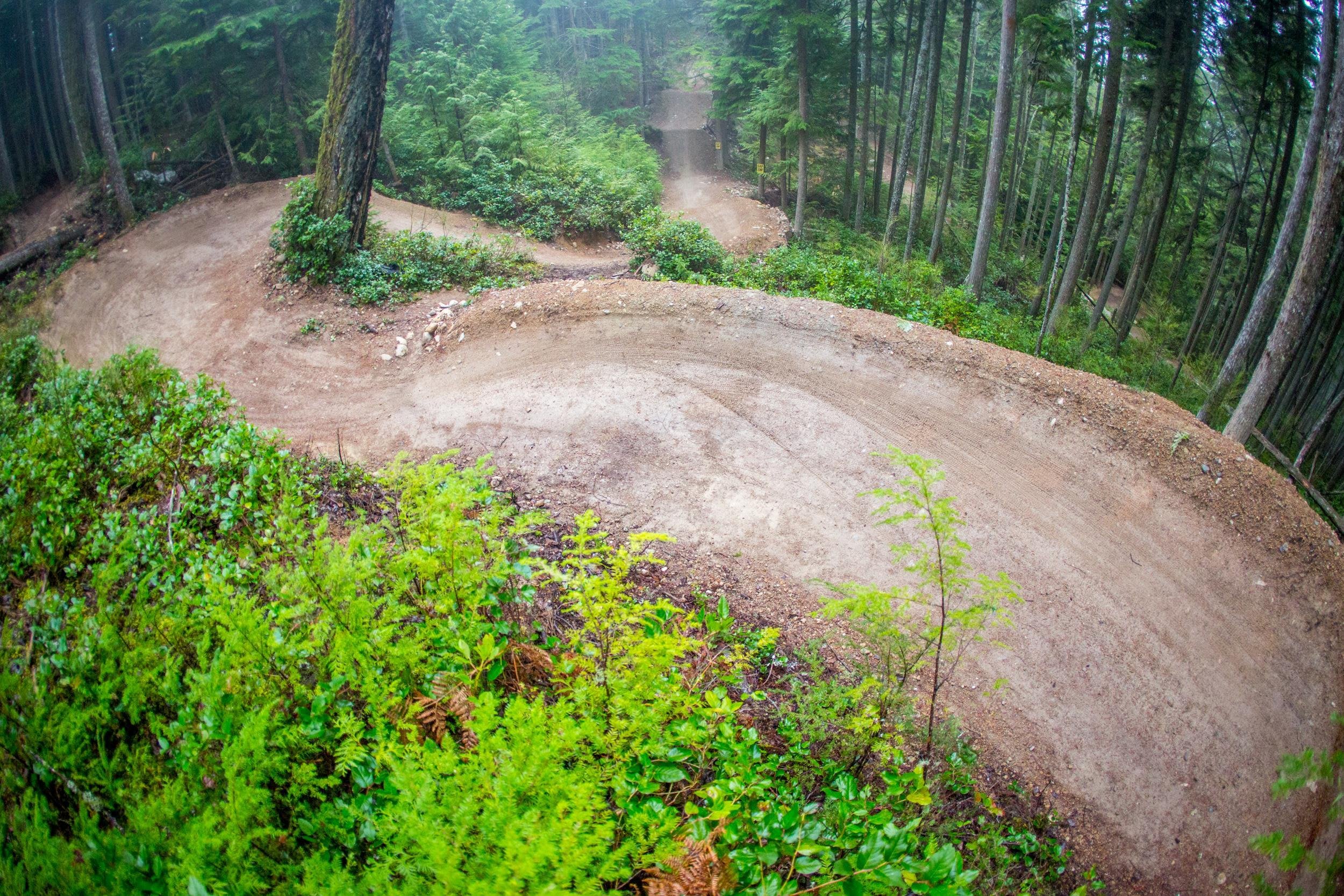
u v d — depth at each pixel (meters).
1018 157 30.00
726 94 30.80
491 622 4.18
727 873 2.77
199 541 4.77
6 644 3.58
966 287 16.22
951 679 6.50
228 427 6.05
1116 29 15.37
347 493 7.10
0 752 2.89
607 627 3.67
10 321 15.28
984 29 29.92
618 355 10.23
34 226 20.70
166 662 3.04
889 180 36.38
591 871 2.44
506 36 26.12
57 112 23.22
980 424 9.03
